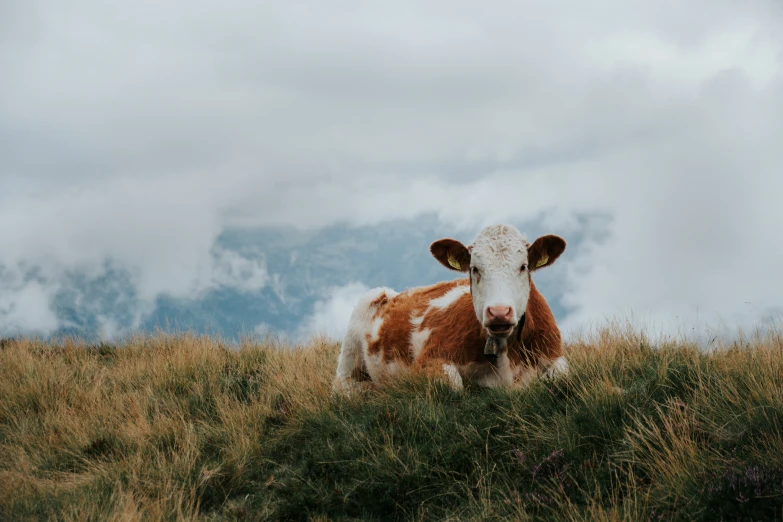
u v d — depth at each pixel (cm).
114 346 1052
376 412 568
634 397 491
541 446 471
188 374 805
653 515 370
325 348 992
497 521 413
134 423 657
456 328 630
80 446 623
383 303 780
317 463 517
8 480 545
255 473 541
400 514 454
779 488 357
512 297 554
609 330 653
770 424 416
